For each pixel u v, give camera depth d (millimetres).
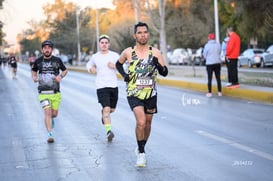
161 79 40219
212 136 15984
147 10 68500
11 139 17000
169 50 98312
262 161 12484
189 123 18859
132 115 21891
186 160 12852
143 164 12344
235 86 28891
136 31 12047
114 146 15117
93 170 12227
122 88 37781
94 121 20703
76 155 14023
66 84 46062
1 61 132750
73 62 123125
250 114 20625
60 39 124875
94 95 33312
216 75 28531
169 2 85000
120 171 12016
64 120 21172
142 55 12133
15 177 11797
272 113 20688
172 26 84750
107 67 16297
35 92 38031
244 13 49094
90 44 124750
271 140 15078
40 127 19562
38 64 16172
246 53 65812
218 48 28281
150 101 12320
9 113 24594
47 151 14719
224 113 21234
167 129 17609
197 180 10969
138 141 12383
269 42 78062
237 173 11430
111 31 86500
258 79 34094
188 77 42625
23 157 13992
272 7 44812
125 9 96438
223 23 82375
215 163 12430
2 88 43781
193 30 84750
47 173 12078
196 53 80250
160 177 11312
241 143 14734
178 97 29078
